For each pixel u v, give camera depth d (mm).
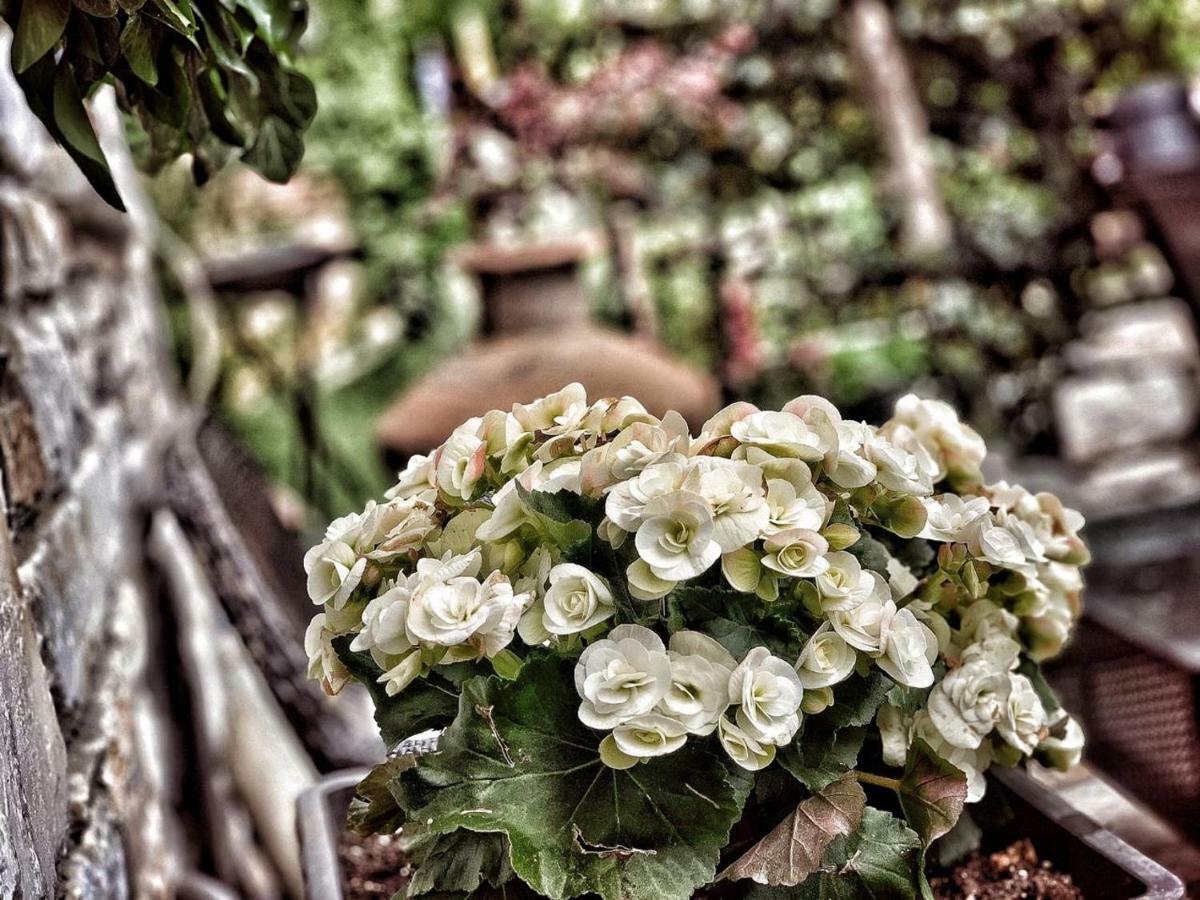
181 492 2316
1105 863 1346
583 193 5660
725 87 5668
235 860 2924
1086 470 4852
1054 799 1425
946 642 1362
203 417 3088
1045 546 1432
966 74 5469
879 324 5801
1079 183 5305
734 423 1296
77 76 1355
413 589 1260
